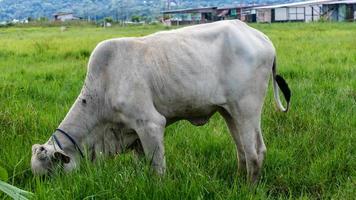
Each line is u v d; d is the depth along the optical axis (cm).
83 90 524
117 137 523
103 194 443
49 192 444
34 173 501
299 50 1591
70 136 518
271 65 545
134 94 495
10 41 2391
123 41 510
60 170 502
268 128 689
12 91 931
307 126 687
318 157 583
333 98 834
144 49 508
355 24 3834
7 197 439
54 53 1689
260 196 462
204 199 462
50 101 880
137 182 456
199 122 544
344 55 1395
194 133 671
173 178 507
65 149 516
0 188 352
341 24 3919
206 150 625
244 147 539
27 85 1001
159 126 501
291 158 588
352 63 1244
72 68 1279
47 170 501
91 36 2820
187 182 459
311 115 728
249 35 533
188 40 519
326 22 4716
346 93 876
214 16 6712
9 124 693
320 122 695
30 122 707
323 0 6562
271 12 6156
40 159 499
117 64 504
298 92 895
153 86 502
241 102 527
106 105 512
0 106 793
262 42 538
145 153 504
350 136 642
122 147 522
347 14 5416
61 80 1095
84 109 520
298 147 623
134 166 517
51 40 2353
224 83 523
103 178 469
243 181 529
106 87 509
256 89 531
